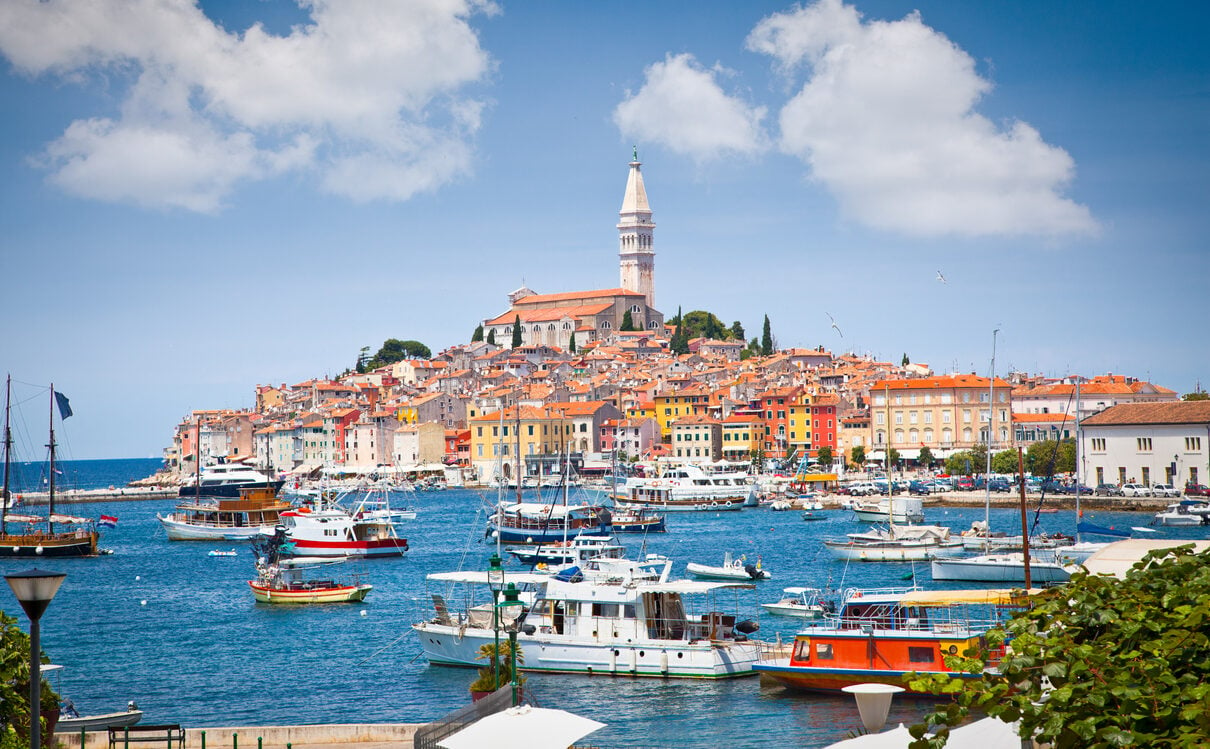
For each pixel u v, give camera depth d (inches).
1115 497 7647.6
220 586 5103.3
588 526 6633.9
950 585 4473.4
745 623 2933.1
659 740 2274.9
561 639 2827.3
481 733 1283.2
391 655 3297.2
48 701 1667.1
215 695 2886.3
